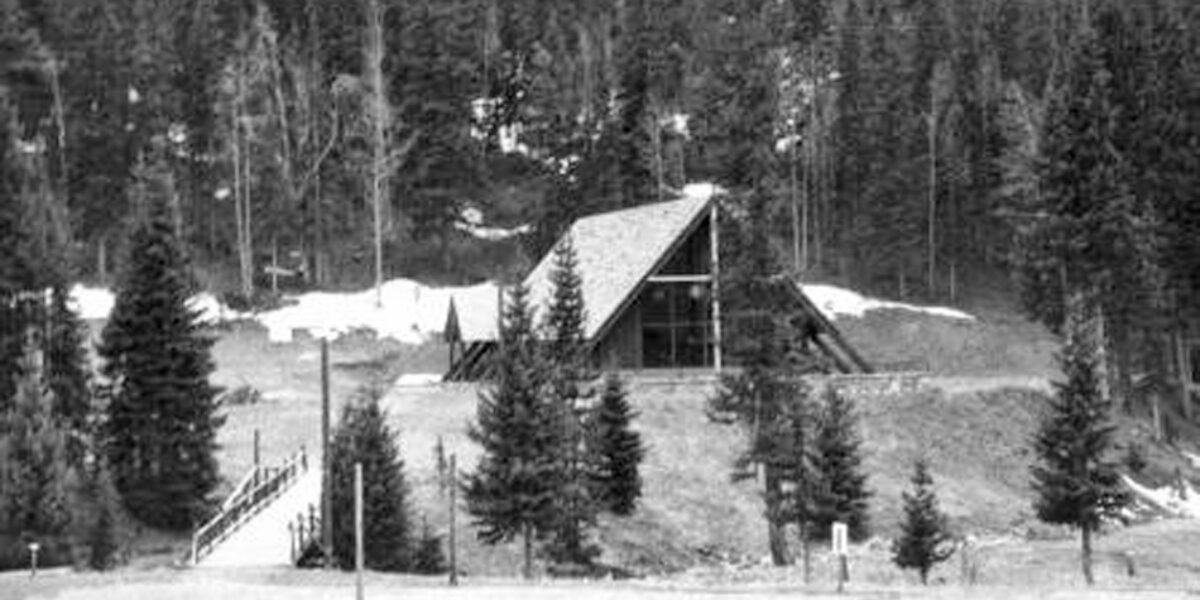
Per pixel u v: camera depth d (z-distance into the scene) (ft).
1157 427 488.44
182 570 267.80
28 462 304.09
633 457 341.62
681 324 455.63
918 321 638.94
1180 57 550.77
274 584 242.99
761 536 350.02
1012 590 233.96
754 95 625.82
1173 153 516.32
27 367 336.70
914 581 299.79
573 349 343.46
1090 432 292.20
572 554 302.25
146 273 341.21
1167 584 281.95
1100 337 464.24
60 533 300.81
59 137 629.10
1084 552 296.92
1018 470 418.92
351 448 291.79
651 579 280.92
